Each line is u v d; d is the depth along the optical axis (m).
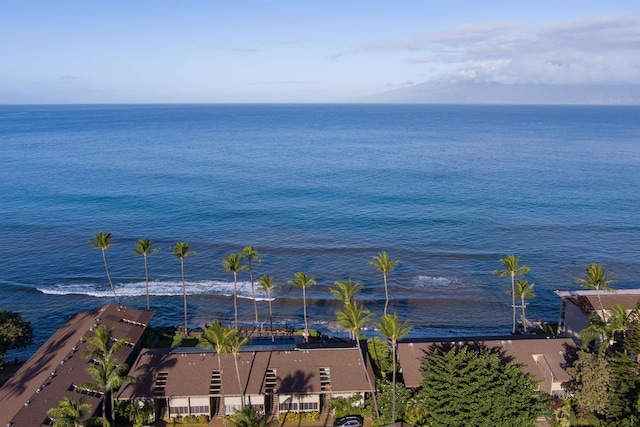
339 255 117.25
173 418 60.00
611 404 55.47
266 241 126.12
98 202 159.00
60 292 99.25
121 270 109.56
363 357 68.31
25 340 69.50
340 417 60.28
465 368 55.50
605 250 119.69
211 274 107.56
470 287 101.44
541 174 198.75
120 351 66.12
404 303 95.00
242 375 61.31
